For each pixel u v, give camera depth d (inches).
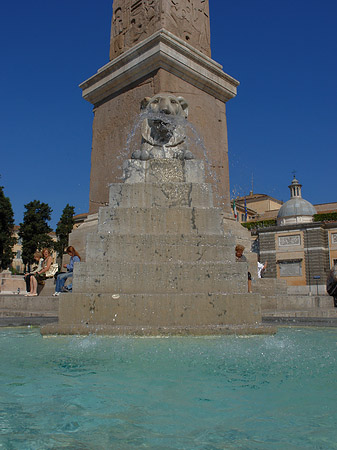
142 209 196.5
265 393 79.7
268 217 2114.9
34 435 58.2
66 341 138.9
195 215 197.3
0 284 1373.0
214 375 93.5
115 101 379.2
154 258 180.5
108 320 158.1
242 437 57.9
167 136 267.1
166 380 89.2
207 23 404.5
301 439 57.2
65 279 281.9
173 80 347.9
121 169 357.7
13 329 179.6
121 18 398.6
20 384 86.0
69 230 1775.3
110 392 80.2
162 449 53.3
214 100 382.9
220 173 373.1
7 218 1722.4
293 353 117.2
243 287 169.5
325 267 1780.3
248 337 146.5
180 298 158.4
